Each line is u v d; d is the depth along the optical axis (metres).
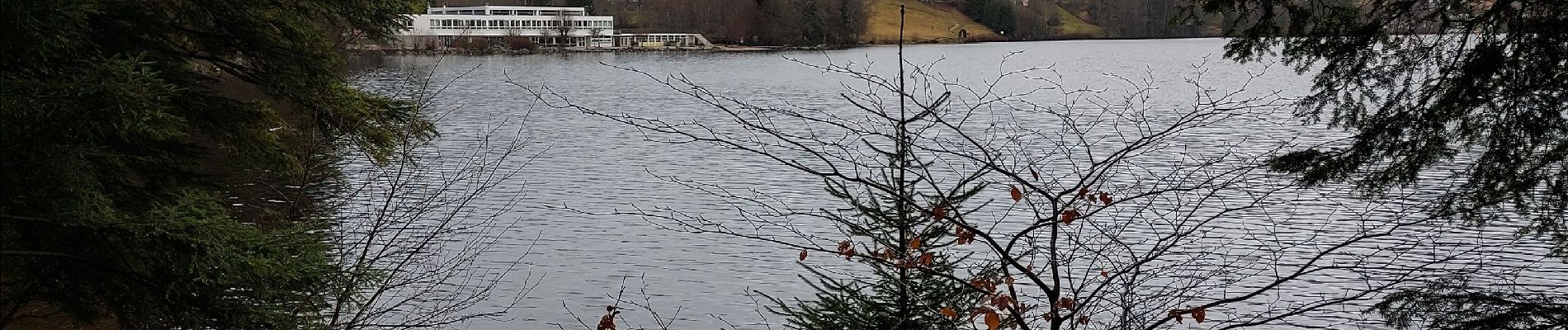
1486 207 6.29
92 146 6.19
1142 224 12.16
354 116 12.06
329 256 8.45
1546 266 10.41
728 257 16.19
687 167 26.16
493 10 89.06
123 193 9.89
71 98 6.00
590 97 56.47
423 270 10.48
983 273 5.38
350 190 11.17
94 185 6.59
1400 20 6.19
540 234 17.58
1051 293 4.84
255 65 12.30
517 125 37.53
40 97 6.00
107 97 5.98
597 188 22.92
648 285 14.92
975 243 13.95
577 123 38.41
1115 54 69.25
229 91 20.08
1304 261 13.01
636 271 15.59
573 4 72.00
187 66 11.60
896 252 5.65
